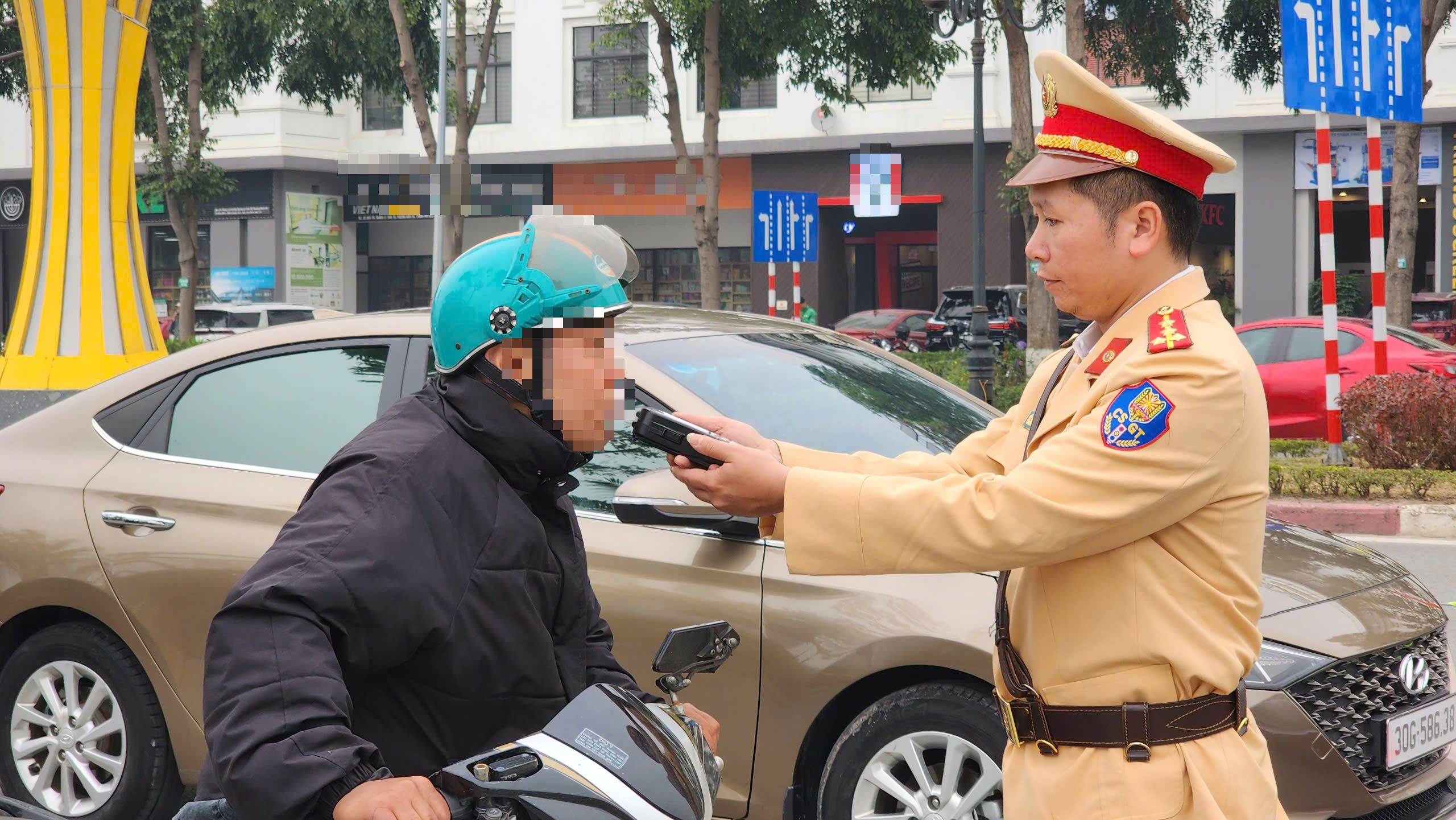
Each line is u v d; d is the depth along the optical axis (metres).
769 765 3.16
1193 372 1.71
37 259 12.23
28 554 3.77
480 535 1.66
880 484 1.78
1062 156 1.85
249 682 1.48
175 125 24.20
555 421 1.69
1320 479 9.02
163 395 3.90
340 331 3.77
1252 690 2.87
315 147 31.55
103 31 12.02
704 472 1.86
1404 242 15.05
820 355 3.95
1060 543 1.72
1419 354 11.31
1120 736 1.77
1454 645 5.16
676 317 3.98
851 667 3.05
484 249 1.72
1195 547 1.76
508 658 1.67
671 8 18.42
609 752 1.54
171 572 3.58
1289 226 25.05
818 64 18.86
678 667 1.83
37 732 3.91
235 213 31.81
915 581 3.10
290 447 3.68
